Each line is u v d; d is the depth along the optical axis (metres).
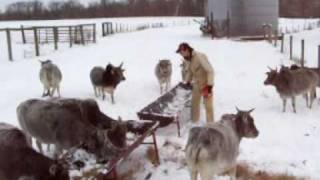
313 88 14.21
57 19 87.88
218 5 40.47
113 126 8.90
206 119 12.41
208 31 40.06
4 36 40.41
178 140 11.11
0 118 13.15
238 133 8.66
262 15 38.88
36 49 27.11
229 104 15.05
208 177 7.57
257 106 14.70
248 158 10.05
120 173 9.25
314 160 9.98
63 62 24.38
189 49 12.27
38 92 16.81
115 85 15.03
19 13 98.44
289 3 86.25
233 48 29.95
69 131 9.20
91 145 8.81
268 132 11.90
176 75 20.34
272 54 26.44
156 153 9.81
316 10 85.31
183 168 9.52
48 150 10.32
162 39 37.22
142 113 10.98
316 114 13.65
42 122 9.43
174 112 12.16
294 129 12.16
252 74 20.33
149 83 18.31
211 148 7.48
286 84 13.57
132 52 28.28
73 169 8.23
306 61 23.36
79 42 34.75
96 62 24.22
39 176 7.47
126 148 8.67
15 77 20.20
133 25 64.12
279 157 10.14
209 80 11.98
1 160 7.76
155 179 9.09
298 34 40.44
